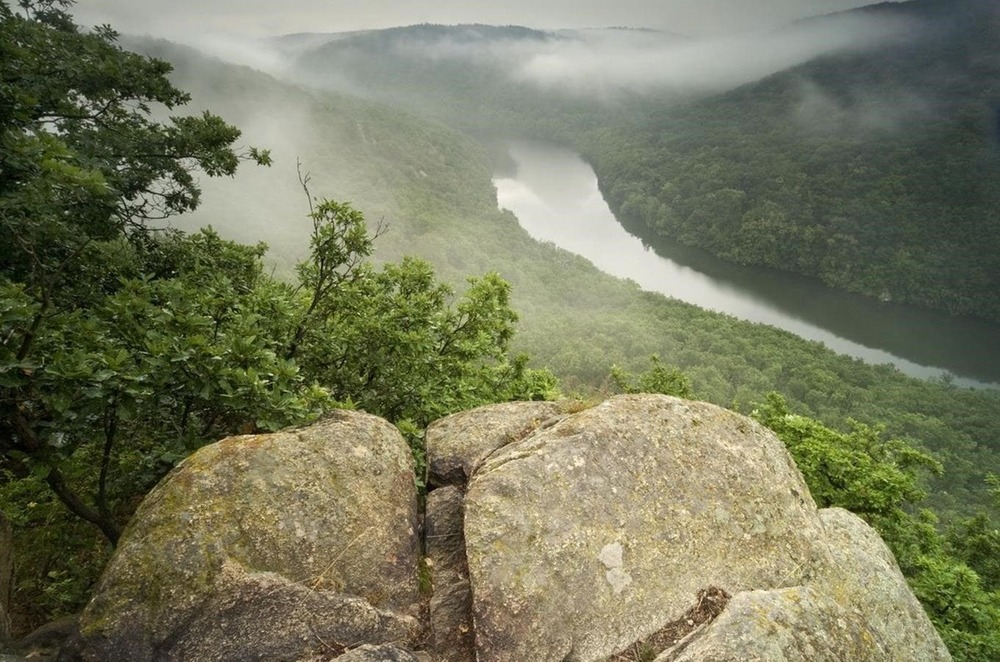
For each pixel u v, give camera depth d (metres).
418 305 10.43
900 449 17.11
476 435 6.75
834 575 5.70
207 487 4.70
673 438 6.15
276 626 4.22
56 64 12.02
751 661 4.15
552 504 5.27
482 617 4.48
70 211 9.43
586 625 4.61
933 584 13.02
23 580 7.84
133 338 6.34
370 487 5.29
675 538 5.32
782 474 6.31
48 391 5.50
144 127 14.57
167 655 4.00
